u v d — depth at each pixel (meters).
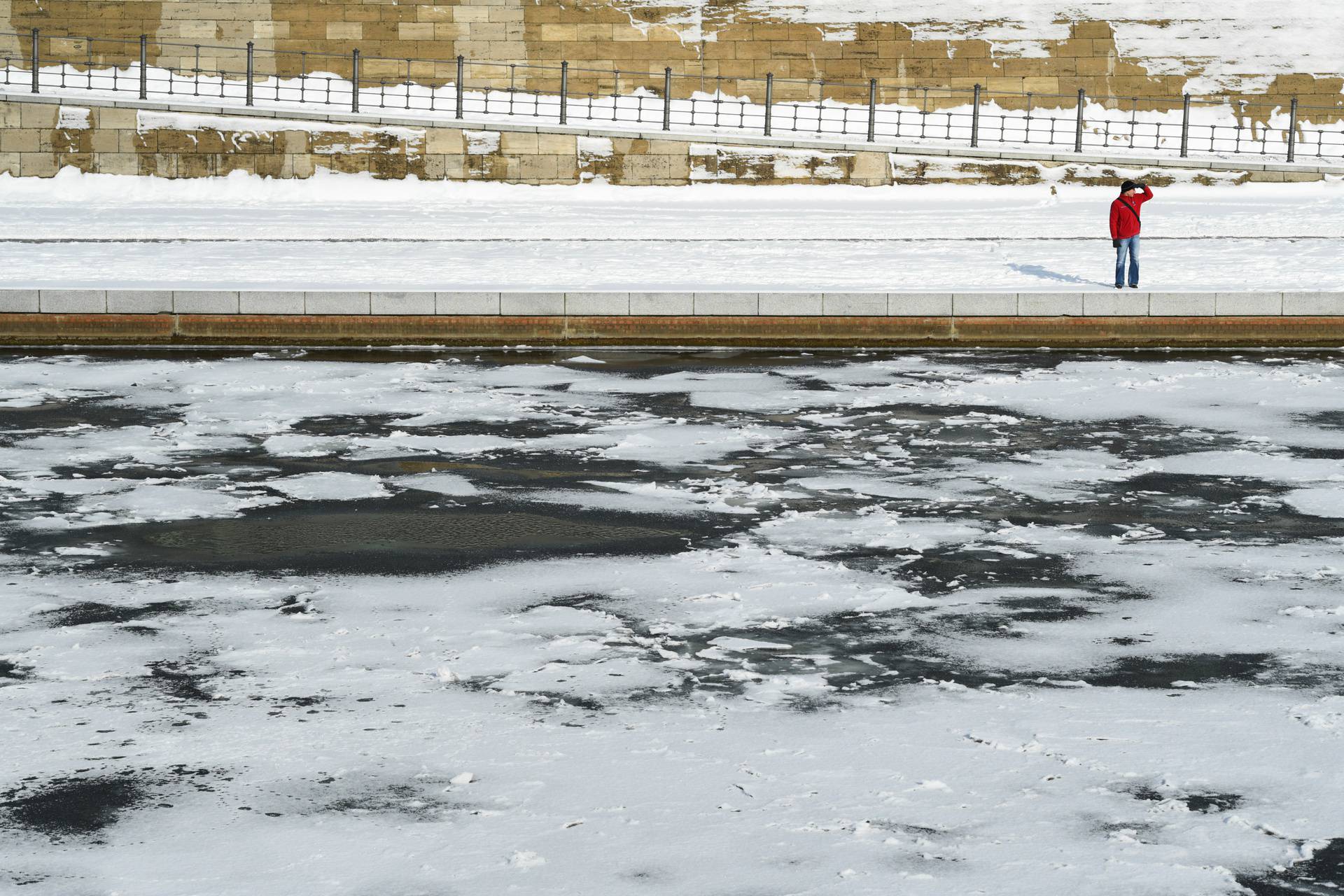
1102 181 38.16
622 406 15.44
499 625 8.28
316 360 18.41
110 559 9.64
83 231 28.94
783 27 43.47
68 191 37.53
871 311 19.77
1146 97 42.84
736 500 11.35
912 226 30.52
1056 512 11.02
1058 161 38.25
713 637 8.09
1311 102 42.47
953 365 18.23
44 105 37.94
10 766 6.32
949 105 43.06
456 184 38.22
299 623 8.30
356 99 38.91
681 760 6.39
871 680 7.42
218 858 5.51
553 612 8.52
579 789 6.10
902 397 16.00
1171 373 17.66
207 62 43.19
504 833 5.71
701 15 43.41
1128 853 5.55
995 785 6.14
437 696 7.16
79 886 5.30
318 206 34.59
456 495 11.52
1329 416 14.93
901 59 43.25
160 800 6.00
